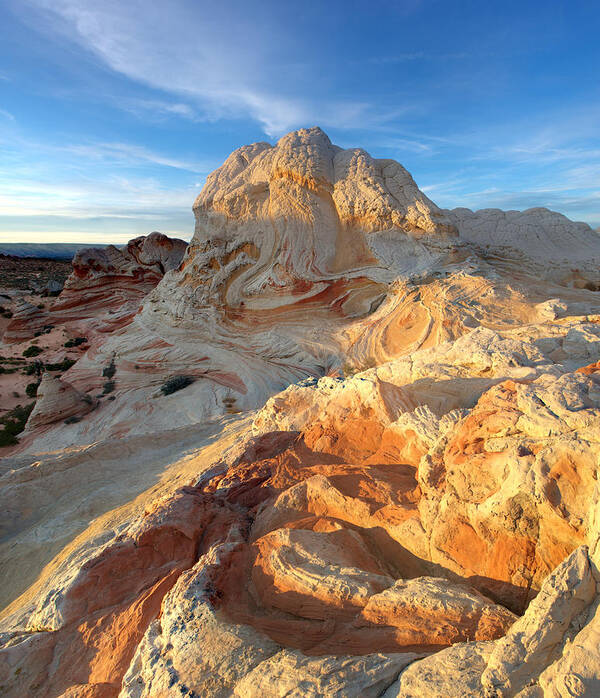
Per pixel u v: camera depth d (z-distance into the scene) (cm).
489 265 3750
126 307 5391
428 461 637
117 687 552
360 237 3712
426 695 342
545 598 350
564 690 291
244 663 445
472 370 1055
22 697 596
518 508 467
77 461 1719
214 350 3706
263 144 4959
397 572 598
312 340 3366
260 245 3991
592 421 446
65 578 768
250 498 905
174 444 1959
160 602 657
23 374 4384
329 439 990
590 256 4066
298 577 554
